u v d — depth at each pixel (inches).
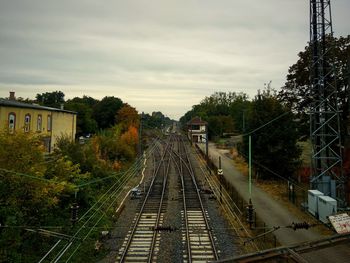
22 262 556.4
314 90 967.0
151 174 1523.1
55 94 4055.1
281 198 1062.4
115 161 1571.1
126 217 863.1
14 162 608.7
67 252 625.6
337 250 409.4
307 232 749.3
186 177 1445.6
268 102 1347.2
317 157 941.2
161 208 948.6
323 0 949.8
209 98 4734.3
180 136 4441.4
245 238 705.0
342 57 1183.6
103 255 622.8
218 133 3388.3
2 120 1216.2
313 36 963.3
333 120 1116.5
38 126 1462.8
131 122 2539.4
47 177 729.6
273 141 1296.8
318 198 834.2
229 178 1411.2
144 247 657.6
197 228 769.6
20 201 611.2
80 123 2753.4
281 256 263.0
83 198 880.3
